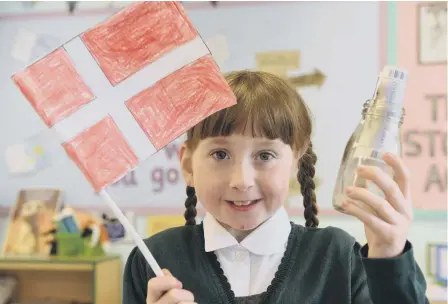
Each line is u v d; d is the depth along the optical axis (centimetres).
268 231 70
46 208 196
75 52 59
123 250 193
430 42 176
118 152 58
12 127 203
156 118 59
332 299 68
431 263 175
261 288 68
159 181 192
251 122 62
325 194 180
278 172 63
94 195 196
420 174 177
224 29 187
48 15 199
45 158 201
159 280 57
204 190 64
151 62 60
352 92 181
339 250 71
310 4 183
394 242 52
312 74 183
